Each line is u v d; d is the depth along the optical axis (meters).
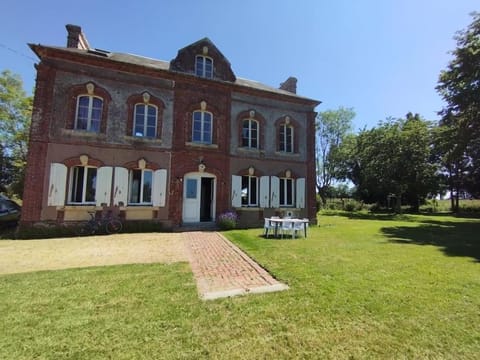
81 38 12.64
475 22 14.84
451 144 17.09
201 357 2.43
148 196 11.97
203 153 12.96
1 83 20.06
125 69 11.77
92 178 11.09
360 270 5.34
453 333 2.92
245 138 14.26
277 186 14.45
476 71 14.59
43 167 10.19
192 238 9.55
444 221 18.55
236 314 3.32
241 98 14.17
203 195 13.55
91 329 2.90
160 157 12.12
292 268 5.44
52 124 10.45
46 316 3.20
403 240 9.41
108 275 4.89
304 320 3.18
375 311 3.44
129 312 3.33
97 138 11.09
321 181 39.94
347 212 30.08
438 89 16.94
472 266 5.75
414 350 2.59
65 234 10.19
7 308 3.41
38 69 10.48
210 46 13.89
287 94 14.95
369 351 2.57
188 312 3.36
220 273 5.18
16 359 2.35
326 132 38.88
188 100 12.93
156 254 6.92
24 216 9.77
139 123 12.08
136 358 2.39
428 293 4.09
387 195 32.12
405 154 25.53
